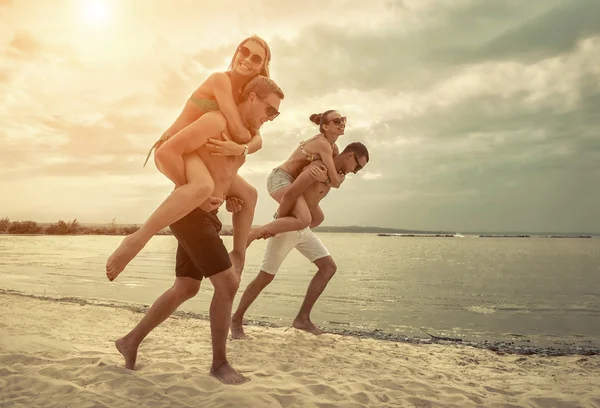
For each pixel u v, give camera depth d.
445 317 10.13
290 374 3.80
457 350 5.56
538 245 97.38
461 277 21.70
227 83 3.51
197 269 3.70
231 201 3.99
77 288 11.86
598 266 32.00
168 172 3.31
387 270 25.38
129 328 5.88
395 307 11.36
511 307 12.05
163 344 4.82
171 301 3.71
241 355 4.42
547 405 3.47
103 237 73.94
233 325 5.31
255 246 61.94
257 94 3.56
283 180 5.76
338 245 82.88
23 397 3.01
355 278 19.95
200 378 3.43
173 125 3.53
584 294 15.24
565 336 8.20
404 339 6.89
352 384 3.63
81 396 3.02
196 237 3.38
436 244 95.81
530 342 7.55
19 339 4.62
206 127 3.32
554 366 4.86
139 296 10.65
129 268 19.91
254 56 3.60
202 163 3.36
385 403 3.28
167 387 3.25
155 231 3.13
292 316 9.01
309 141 5.70
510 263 35.03
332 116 5.63
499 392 3.79
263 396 3.15
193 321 6.71
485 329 8.83
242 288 14.04
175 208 3.15
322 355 4.64
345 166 5.82
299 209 5.41
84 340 4.91
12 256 24.53
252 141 3.60
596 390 3.89
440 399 3.47
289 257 34.75
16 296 8.75
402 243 101.56
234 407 2.94
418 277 21.11
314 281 5.85
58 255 25.84
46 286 11.98
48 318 6.26
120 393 3.14
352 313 10.10
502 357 5.28
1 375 3.43
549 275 23.91
